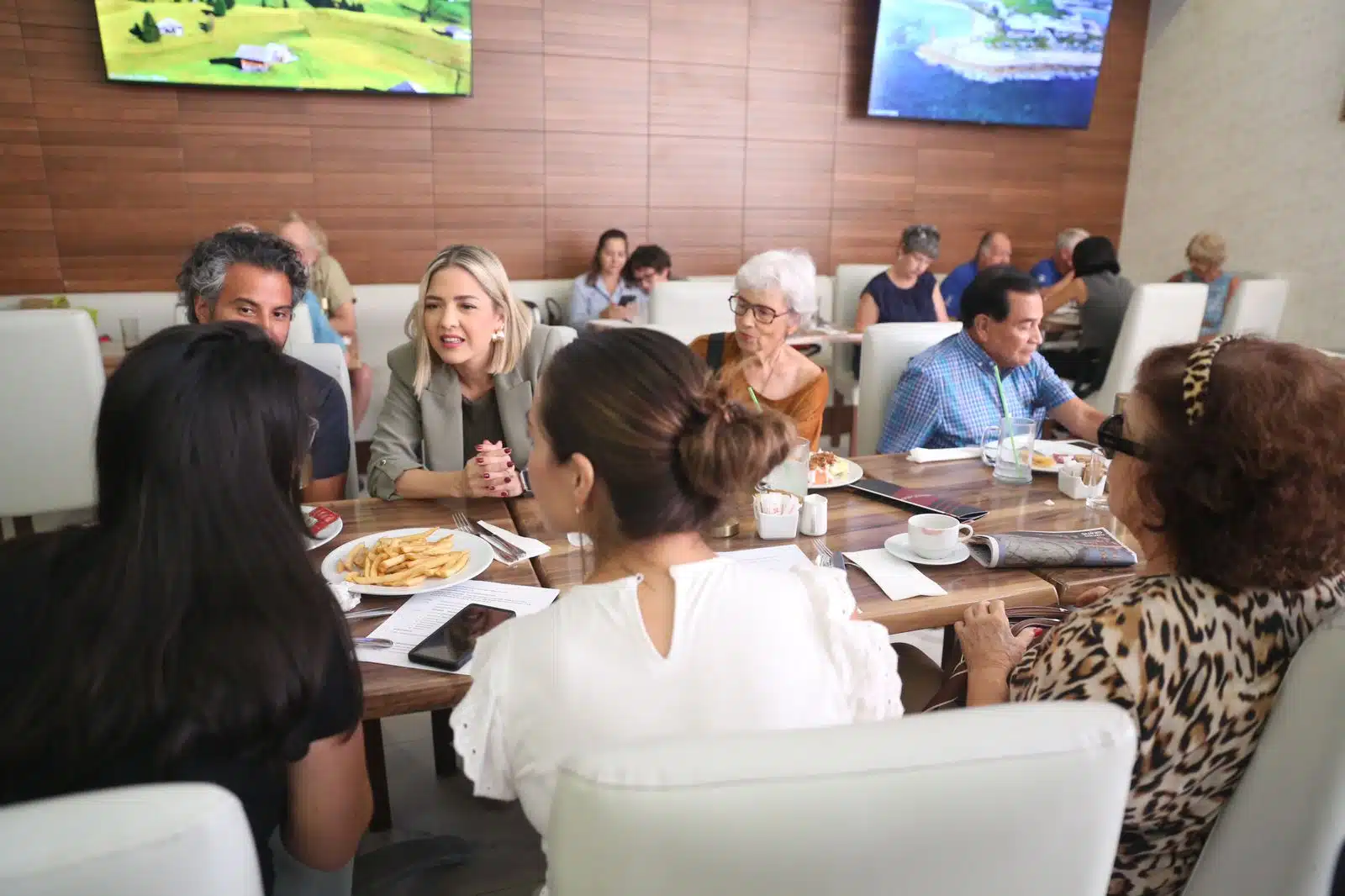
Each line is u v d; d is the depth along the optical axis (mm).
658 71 5027
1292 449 767
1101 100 6047
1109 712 613
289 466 799
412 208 4773
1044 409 2354
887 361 2502
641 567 818
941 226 5875
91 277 4348
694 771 526
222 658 694
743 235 5438
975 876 590
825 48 5305
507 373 1926
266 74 4285
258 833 786
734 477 777
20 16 3980
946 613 1271
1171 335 3611
